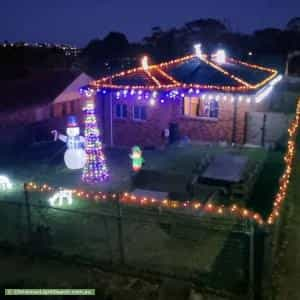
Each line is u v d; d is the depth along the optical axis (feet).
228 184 50.85
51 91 87.15
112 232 40.78
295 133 66.69
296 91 116.78
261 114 68.80
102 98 74.79
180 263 34.58
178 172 55.62
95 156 55.98
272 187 51.90
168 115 72.59
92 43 213.05
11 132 75.56
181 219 42.01
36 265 35.01
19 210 44.73
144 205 46.62
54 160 68.44
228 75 67.92
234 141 70.90
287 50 208.03
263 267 28.81
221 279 31.58
